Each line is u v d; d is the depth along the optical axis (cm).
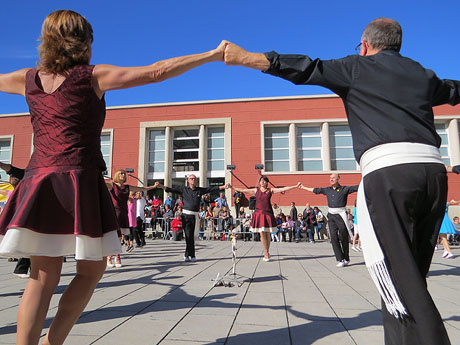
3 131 2241
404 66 174
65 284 467
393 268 151
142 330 266
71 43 160
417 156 156
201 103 2125
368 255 164
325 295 395
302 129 2073
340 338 248
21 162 2192
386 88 167
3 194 536
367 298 379
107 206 165
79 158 156
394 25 188
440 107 1958
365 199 166
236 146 2061
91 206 152
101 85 156
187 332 262
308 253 950
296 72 172
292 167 2006
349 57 179
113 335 254
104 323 284
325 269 623
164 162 2152
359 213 173
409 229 155
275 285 457
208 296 388
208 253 937
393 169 156
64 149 154
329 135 2034
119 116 2189
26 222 137
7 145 2292
